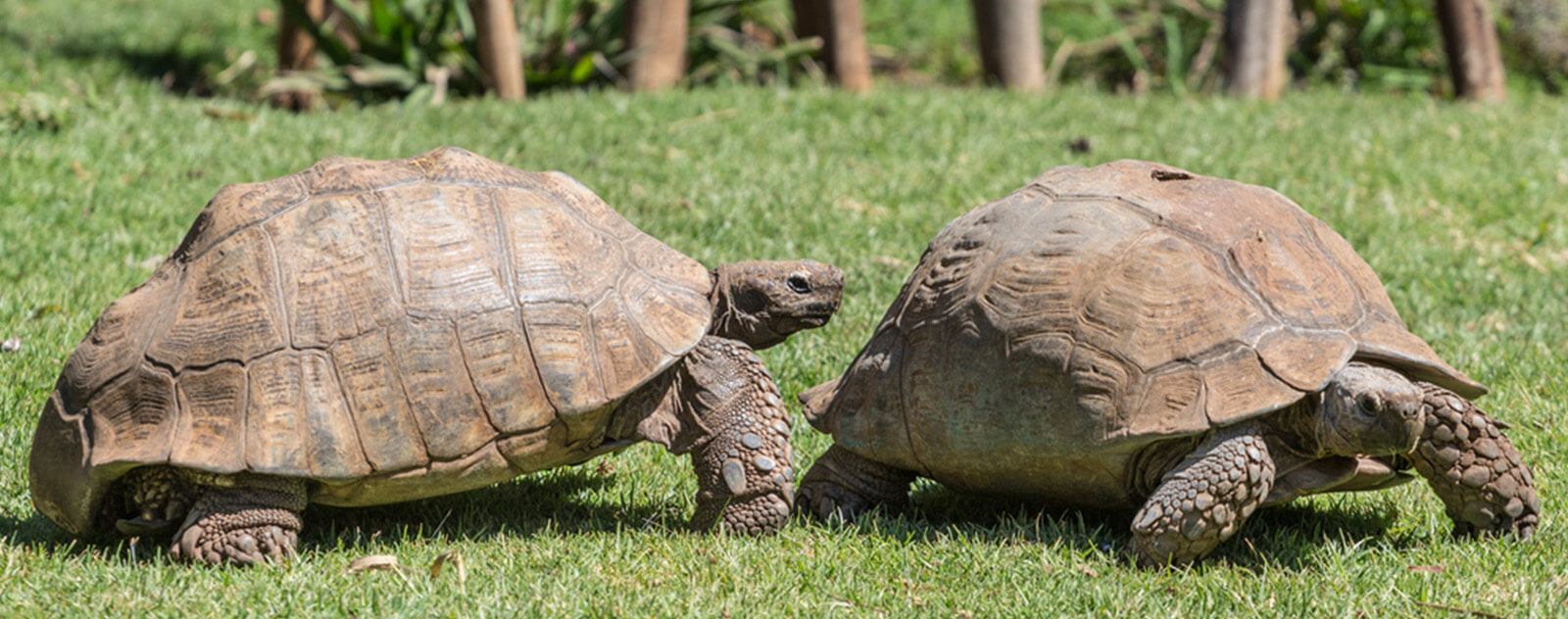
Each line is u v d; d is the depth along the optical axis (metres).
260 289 12.69
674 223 24.95
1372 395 12.09
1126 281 13.17
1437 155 32.34
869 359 14.66
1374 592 12.40
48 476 12.83
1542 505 14.55
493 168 14.01
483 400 12.74
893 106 35.66
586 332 13.13
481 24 38.44
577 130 31.95
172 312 12.80
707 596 12.29
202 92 43.84
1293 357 12.64
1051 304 13.30
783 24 46.94
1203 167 29.97
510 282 13.05
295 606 11.83
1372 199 28.66
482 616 11.68
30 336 18.98
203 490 12.73
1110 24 51.97
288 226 13.01
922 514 15.26
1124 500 13.49
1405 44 48.28
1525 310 22.44
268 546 12.68
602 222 14.17
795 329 14.72
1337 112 38.34
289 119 33.25
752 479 13.74
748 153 30.25
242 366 12.40
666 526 14.44
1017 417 13.26
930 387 13.86
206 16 52.56
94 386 12.74
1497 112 39.41
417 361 12.62
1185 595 12.27
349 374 12.48
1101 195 14.20
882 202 27.17
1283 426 12.99
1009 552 13.39
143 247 23.05
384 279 12.78
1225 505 12.50
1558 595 12.25
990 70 43.03
